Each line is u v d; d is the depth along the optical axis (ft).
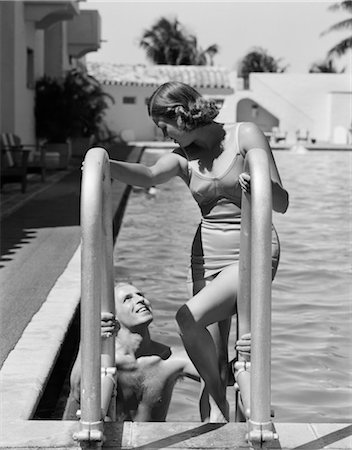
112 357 13.41
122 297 15.26
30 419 13.69
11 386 15.12
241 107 162.30
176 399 18.47
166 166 13.56
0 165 53.62
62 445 12.05
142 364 15.17
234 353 20.94
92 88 99.09
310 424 12.72
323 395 18.86
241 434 12.17
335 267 33.78
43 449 11.93
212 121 13.25
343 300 27.91
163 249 37.09
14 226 39.58
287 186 70.03
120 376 15.10
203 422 12.92
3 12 72.28
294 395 18.84
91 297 11.48
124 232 42.01
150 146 117.60
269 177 11.60
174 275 31.37
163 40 226.58
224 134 13.33
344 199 60.64
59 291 24.59
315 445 11.88
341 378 20.02
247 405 12.12
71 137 89.81
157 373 15.25
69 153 83.10
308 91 158.81
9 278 27.09
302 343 22.77
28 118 81.51
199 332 13.11
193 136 13.16
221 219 13.52
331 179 77.00
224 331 14.25
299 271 32.78
